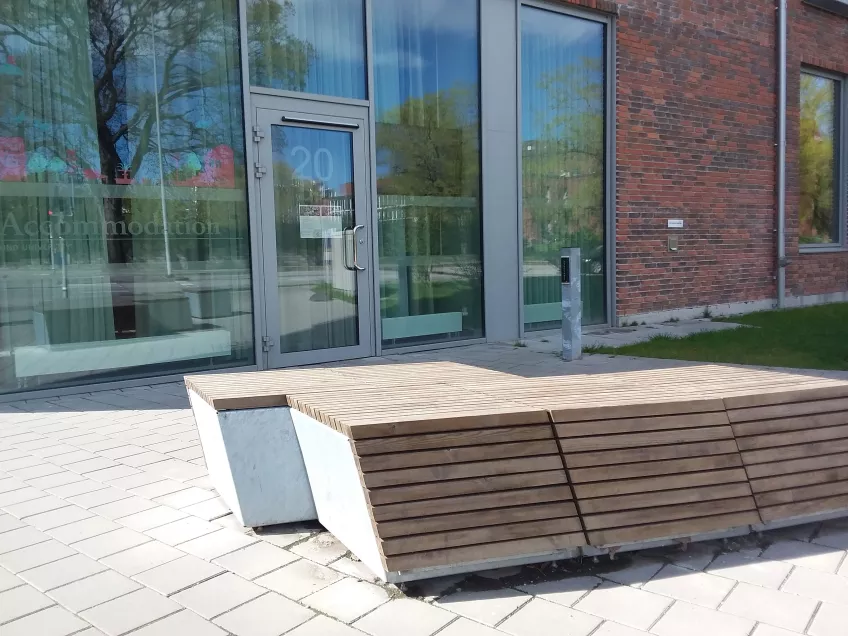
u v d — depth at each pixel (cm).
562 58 900
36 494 371
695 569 276
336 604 252
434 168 804
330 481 294
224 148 675
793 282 1191
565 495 275
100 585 270
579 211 930
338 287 738
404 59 777
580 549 273
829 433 323
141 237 642
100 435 481
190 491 373
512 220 859
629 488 283
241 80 675
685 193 1014
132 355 641
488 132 833
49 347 607
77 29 611
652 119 966
